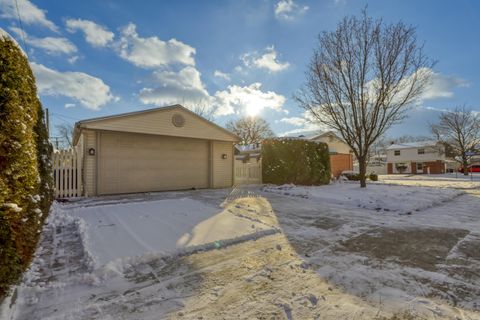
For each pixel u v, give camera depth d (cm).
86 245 352
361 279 266
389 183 1470
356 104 1048
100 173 885
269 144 1318
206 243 365
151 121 966
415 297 230
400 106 991
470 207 705
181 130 1048
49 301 220
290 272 282
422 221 536
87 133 860
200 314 203
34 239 310
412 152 3575
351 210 648
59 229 452
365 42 989
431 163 3400
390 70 959
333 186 1216
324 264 305
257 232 423
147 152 999
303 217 564
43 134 479
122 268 287
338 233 441
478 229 472
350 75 1023
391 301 223
